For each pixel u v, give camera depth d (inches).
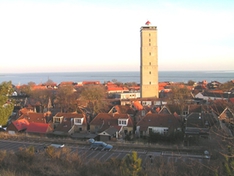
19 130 2300.7
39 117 2561.5
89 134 2204.7
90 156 1539.1
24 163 1046.4
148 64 3912.4
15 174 917.2
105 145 1707.7
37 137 2042.3
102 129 2263.8
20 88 5767.7
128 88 6520.7
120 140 2000.5
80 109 3105.3
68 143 1871.3
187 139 1860.2
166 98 3708.2
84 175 968.9
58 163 1096.8
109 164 1079.0
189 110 2534.5
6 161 1071.0
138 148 1724.9
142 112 2630.4
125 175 606.2
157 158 1441.9
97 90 3467.0
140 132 2207.2
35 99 4224.9
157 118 2272.4
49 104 3572.8
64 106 3400.6
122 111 2812.5
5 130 2362.2
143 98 3784.5
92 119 2586.1
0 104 1574.8
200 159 1370.6
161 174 872.3
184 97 3420.3
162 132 2159.2
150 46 3895.2
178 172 944.9
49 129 2292.1
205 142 1665.8
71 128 2299.5
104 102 3314.5
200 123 2112.5
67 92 3582.7
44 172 967.6
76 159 1157.1
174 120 2217.0
